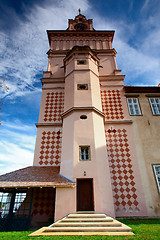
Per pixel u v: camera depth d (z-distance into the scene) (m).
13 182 9.74
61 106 15.95
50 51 19.89
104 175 10.95
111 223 7.71
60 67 18.38
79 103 13.43
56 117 15.36
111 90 16.91
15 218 9.27
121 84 17.34
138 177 12.59
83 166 10.79
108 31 21.42
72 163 10.90
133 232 6.95
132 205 11.59
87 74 15.22
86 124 12.39
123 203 11.63
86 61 16.09
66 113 13.35
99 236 6.30
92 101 13.62
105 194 10.25
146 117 15.27
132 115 15.37
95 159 11.08
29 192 11.57
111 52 20.19
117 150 13.66
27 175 10.73
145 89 16.88
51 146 13.83
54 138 14.17
